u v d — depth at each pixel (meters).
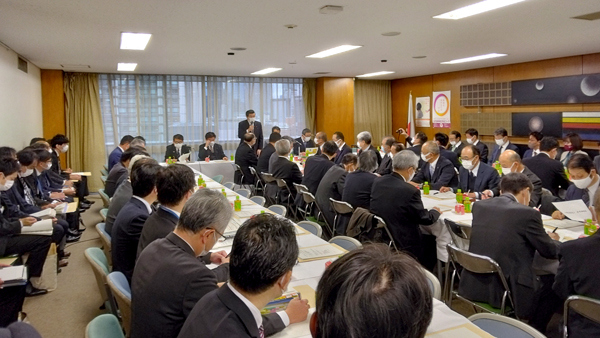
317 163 5.26
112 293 2.00
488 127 8.79
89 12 3.75
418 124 10.63
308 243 2.59
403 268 0.71
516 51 6.58
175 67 7.80
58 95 7.97
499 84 8.46
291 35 4.98
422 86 10.38
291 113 10.30
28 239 3.55
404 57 7.00
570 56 7.21
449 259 3.13
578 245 1.90
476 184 4.34
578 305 1.79
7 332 1.04
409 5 3.71
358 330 0.66
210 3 3.54
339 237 2.70
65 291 3.76
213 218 1.62
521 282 2.34
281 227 1.20
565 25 4.67
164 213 2.07
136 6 3.58
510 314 2.39
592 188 3.28
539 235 2.33
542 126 7.82
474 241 2.55
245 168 7.13
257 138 8.29
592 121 7.02
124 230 2.45
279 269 1.14
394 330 0.65
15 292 2.78
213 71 8.58
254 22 4.27
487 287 2.43
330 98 10.16
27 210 4.07
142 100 8.89
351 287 0.68
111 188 4.77
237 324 1.13
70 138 8.35
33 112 7.04
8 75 5.38
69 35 4.73
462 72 9.27
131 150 4.77
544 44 5.95
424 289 0.69
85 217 6.48
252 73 9.08
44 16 3.88
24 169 4.14
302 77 10.16
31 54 6.02
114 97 8.66
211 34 4.84
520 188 2.56
